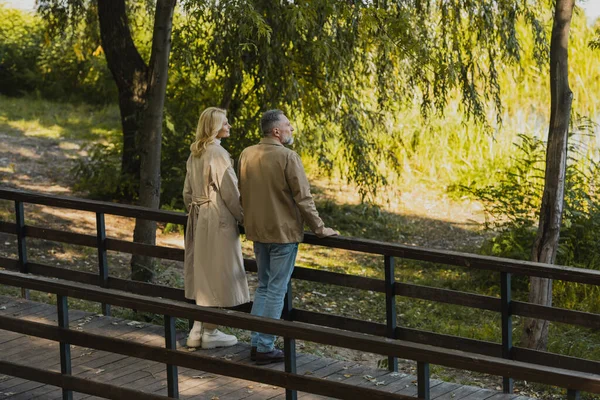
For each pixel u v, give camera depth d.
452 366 4.04
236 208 6.37
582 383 3.73
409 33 11.02
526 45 20.58
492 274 13.05
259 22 10.17
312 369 6.21
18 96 26.39
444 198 18.20
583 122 19.38
